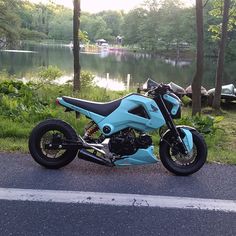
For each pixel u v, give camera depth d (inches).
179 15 4178.2
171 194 184.9
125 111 204.7
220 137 309.9
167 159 210.4
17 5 1470.2
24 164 214.5
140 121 204.7
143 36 4756.4
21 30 1985.7
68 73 1091.3
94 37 6274.6
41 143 210.8
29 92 398.9
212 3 636.7
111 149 205.3
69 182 193.3
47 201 171.6
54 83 607.8
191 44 3988.7
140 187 191.5
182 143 207.9
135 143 204.8
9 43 2004.2
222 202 178.7
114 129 204.8
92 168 213.9
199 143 210.2
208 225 157.8
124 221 157.9
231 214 167.9
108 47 5378.9
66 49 4439.0
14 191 179.9
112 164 205.3
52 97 447.8
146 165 222.4
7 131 269.3
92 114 206.2
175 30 4143.7
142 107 205.2
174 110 208.2
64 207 167.2
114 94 576.7
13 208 164.1
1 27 1833.2
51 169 209.5
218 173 215.2
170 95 207.8
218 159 237.6
